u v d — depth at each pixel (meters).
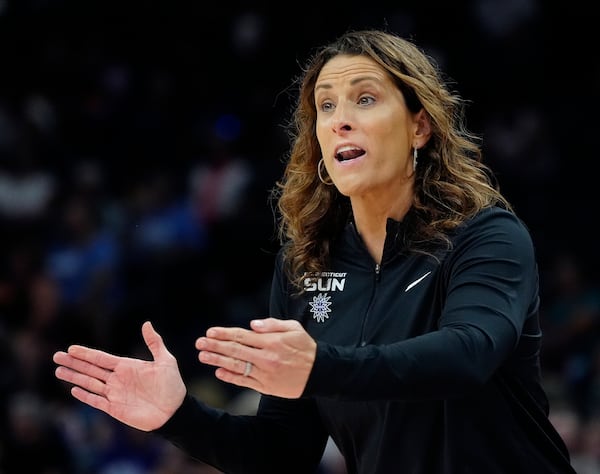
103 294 30.02
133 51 38.69
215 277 31.06
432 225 9.76
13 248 31.88
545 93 37.59
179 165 36.16
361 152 9.81
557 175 34.78
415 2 38.47
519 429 9.73
